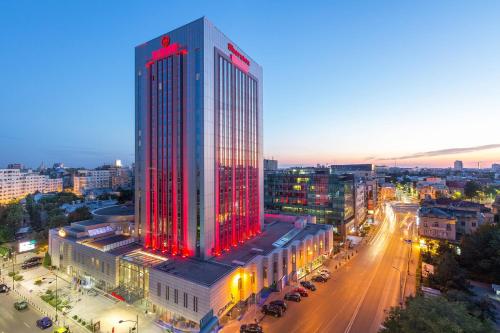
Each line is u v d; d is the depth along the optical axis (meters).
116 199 187.25
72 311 48.81
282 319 45.81
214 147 58.41
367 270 68.31
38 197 179.75
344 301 52.03
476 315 32.09
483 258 59.31
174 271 47.34
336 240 95.69
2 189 186.62
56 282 61.16
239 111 69.69
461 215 82.19
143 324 44.66
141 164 66.00
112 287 55.25
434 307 27.48
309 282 58.53
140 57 66.38
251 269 50.81
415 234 104.56
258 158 79.50
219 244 58.78
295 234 72.56
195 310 42.16
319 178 105.31
